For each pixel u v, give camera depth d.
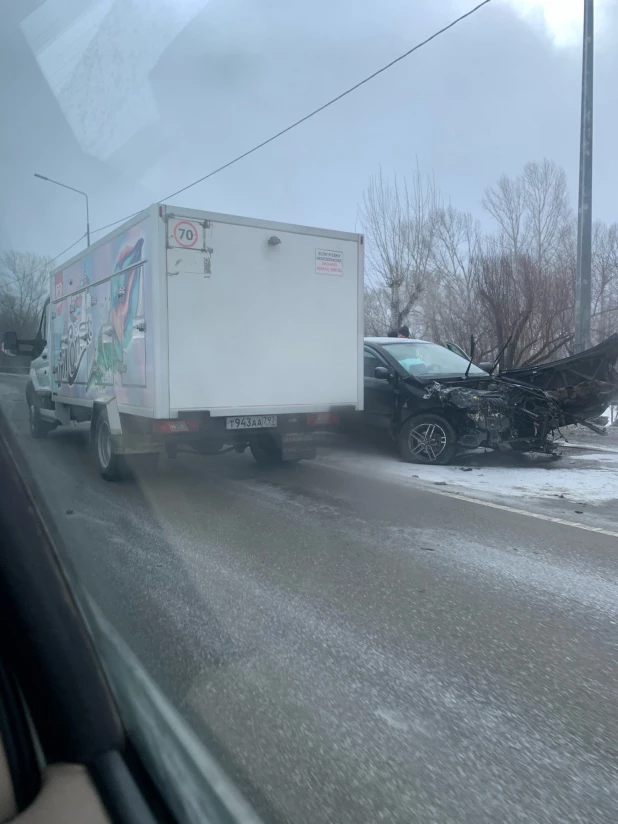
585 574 4.89
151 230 6.85
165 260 6.87
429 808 2.37
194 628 3.84
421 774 2.57
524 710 3.05
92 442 8.45
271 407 7.57
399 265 21.20
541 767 2.63
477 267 17.72
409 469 9.02
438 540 5.70
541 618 4.10
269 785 2.46
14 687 1.82
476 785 2.51
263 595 4.39
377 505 6.94
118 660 2.57
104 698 1.95
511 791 2.48
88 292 8.73
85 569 3.91
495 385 9.45
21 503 1.92
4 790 1.60
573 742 2.81
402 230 21.38
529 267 16.70
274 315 7.55
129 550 5.25
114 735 1.93
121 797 1.82
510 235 23.62
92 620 2.25
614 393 9.80
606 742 2.81
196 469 8.84
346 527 6.08
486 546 5.54
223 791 2.28
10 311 10.99
